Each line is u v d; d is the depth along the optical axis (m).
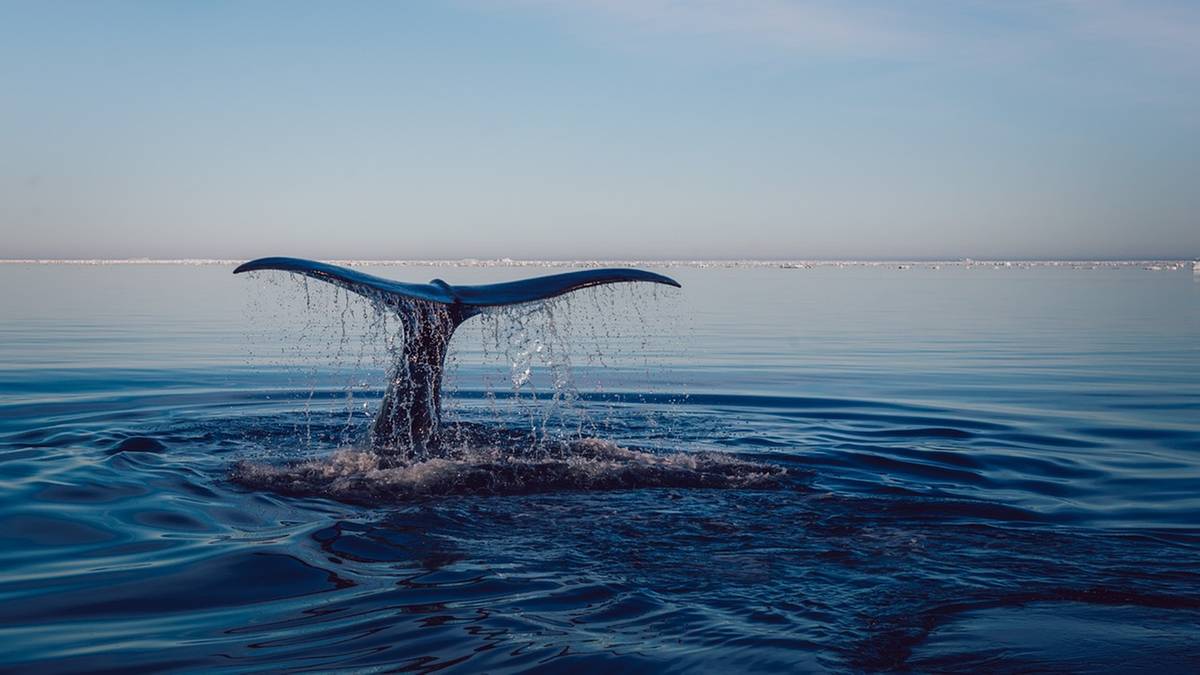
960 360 21.52
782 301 46.84
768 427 12.70
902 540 7.16
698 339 26.70
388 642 5.20
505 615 5.59
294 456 10.01
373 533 7.22
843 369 19.70
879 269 146.75
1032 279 85.75
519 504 8.12
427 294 9.43
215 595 5.91
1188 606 5.77
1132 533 7.48
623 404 14.70
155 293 49.94
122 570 6.36
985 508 8.28
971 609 5.72
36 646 5.12
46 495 8.20
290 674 4.77
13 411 13.27
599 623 5.48
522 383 17.20
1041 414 14.10
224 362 19.86
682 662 4.95
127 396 14.96
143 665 4.87
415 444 9.73
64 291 51.38
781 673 4.81
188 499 8.16
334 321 31.97
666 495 8.49
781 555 6.77
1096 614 5.63
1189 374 19.06
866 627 5.44
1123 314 38.12
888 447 11.30
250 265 8.60
